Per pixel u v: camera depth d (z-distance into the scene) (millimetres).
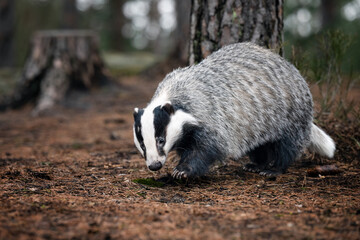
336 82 12617
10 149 13359
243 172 10094
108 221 5844
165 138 8266
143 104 21250
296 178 9211
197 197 7660
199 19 11172
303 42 19219
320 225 5742
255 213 6391
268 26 10883
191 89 8867
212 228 5609
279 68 9523
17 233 5270
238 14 10781
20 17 55062
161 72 30484
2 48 36188
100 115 19438
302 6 37344
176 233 5398
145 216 6113
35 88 21594
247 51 9570
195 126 8602
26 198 7023
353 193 7723
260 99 9156
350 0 35531
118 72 33469
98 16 62312
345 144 11172
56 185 8289
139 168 10172
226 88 8984
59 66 21312
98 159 11375
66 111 20203
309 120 9961
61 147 13586
